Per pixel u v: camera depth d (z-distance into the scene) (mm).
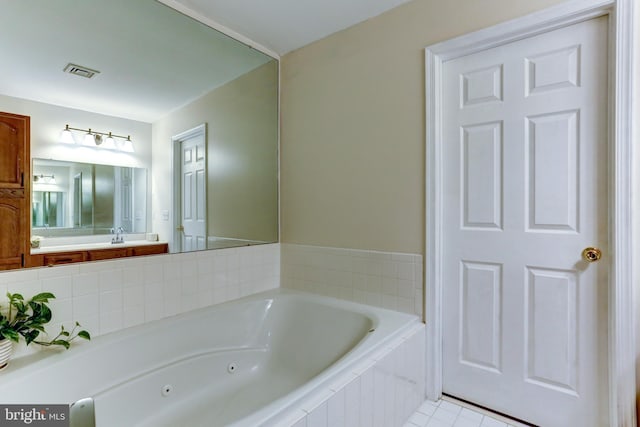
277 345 2049
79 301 1480
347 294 2096
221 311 1920
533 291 1550
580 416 1443
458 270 1754
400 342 1556
